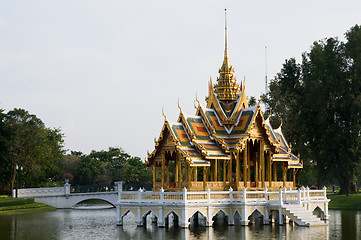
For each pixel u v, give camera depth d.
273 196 57.53
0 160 111.31
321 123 92.75
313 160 100.44
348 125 91.44
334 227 53.16
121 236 47.25
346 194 92.56
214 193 53.62
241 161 66.81
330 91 93.31
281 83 105.00
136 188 113.56
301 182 155.00
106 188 111.06
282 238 44.31
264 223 55.62
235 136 59.19
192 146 56.84
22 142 112.56
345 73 92.62
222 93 61.84
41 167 120.69
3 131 112.88
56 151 138.00
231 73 63.31
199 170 100.56
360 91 92.94
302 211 55.59
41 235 49.81
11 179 114.44
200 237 45.09
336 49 95.00
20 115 115.38
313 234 47.00
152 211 53.50
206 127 59.22
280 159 64.00
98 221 66.31
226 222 58.28
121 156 178.25
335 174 90.81
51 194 100.94
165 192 52.59
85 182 154.25
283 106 107.94
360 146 93.12
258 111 59.78
